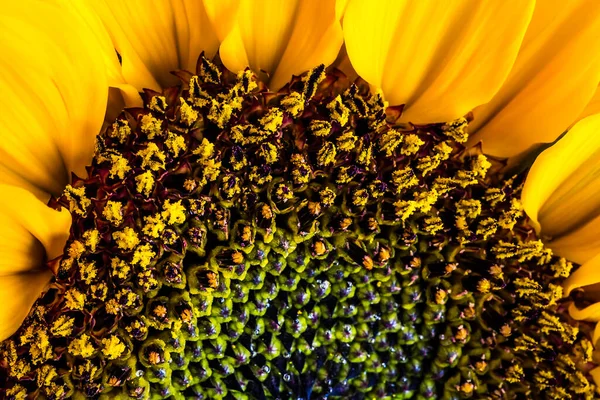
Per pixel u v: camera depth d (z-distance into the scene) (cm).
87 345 10
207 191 10
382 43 10
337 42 10
